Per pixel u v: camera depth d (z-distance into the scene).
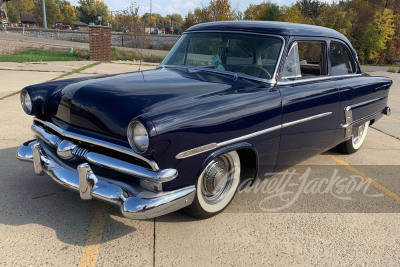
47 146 3.39
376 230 3.40
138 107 2.77
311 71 4.12
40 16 109.50
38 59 18.02
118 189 2.73
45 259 2.68
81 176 2.78
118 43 37.84
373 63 49.81
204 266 2.73
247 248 2.98
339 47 4.54
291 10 33.12
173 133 2.60
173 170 2.69
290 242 3.11
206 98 3.03
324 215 3.62
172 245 2.96
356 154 5.68
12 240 2.87
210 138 2.86
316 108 3.92
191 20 31.84
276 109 3.40
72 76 12.41
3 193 3.62
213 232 3.18
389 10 48.19
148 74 3.71
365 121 5.15
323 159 5.35
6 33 40.81
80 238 2.96
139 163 2.72
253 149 3.28
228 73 3.70
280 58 3.63
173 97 2.96
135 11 32.09
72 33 50.38
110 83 3.27
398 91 14.19
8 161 4.42
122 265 2.68
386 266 2.88
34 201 3.50
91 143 2.89
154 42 41.03
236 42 3.83
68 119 3.13
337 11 50.81
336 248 3.07
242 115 3.08
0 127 5.83
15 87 9.52
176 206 2.80
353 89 4.58
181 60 4.16
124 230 3.12
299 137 3.81
